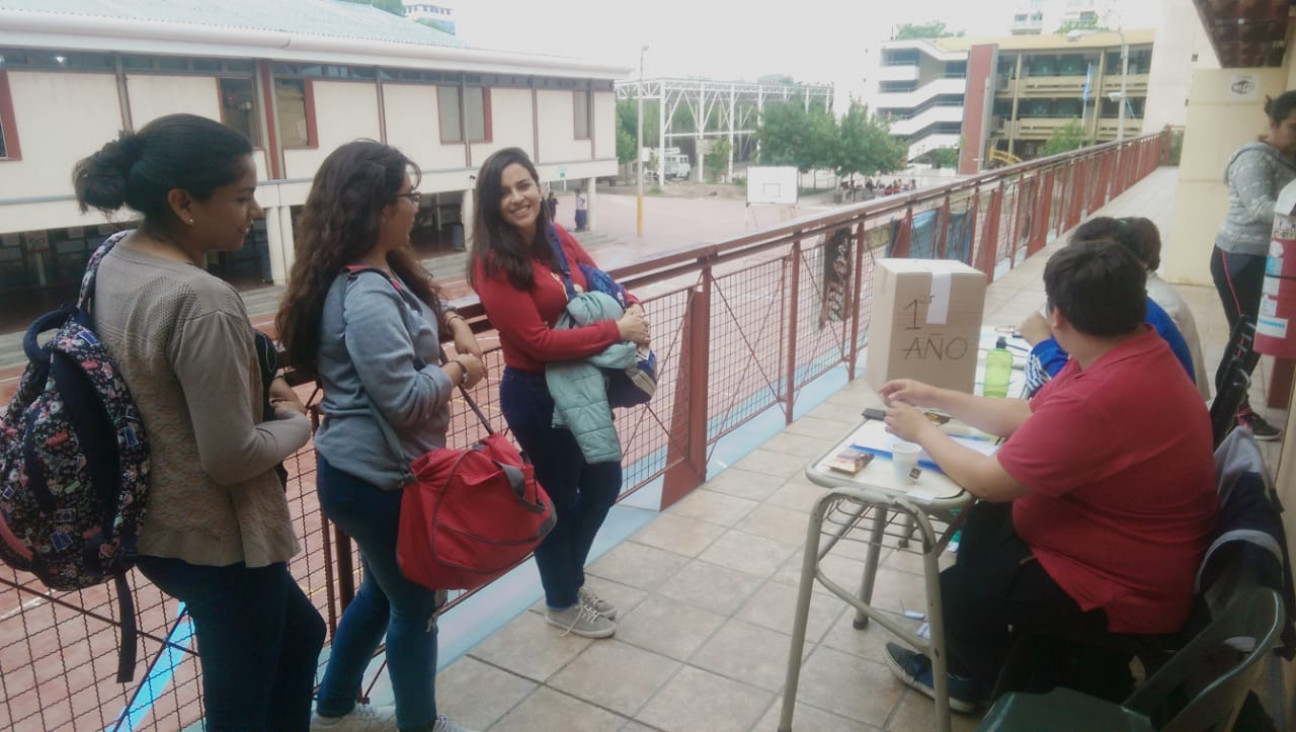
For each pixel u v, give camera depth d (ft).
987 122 220.23
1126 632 6.21
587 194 108.68
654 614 9.53
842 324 17.38
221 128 4.88
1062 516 6.34
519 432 8.36
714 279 13.28
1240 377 7.29
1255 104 23.31
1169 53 109.60
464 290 74.13
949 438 6.56
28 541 4.59
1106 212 44.93
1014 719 5.19
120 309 4.70
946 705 6.61
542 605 9.77
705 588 10.05
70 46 58.80
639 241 112.68
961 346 8.36
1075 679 7.28
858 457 7.04
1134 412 5.80
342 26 91.45
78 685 14.03
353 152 5.93
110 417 4.66
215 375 4.73
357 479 6.03
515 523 6.23
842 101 246.06
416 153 84.23
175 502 4.97
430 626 6.84
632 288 10.55
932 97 230.07
